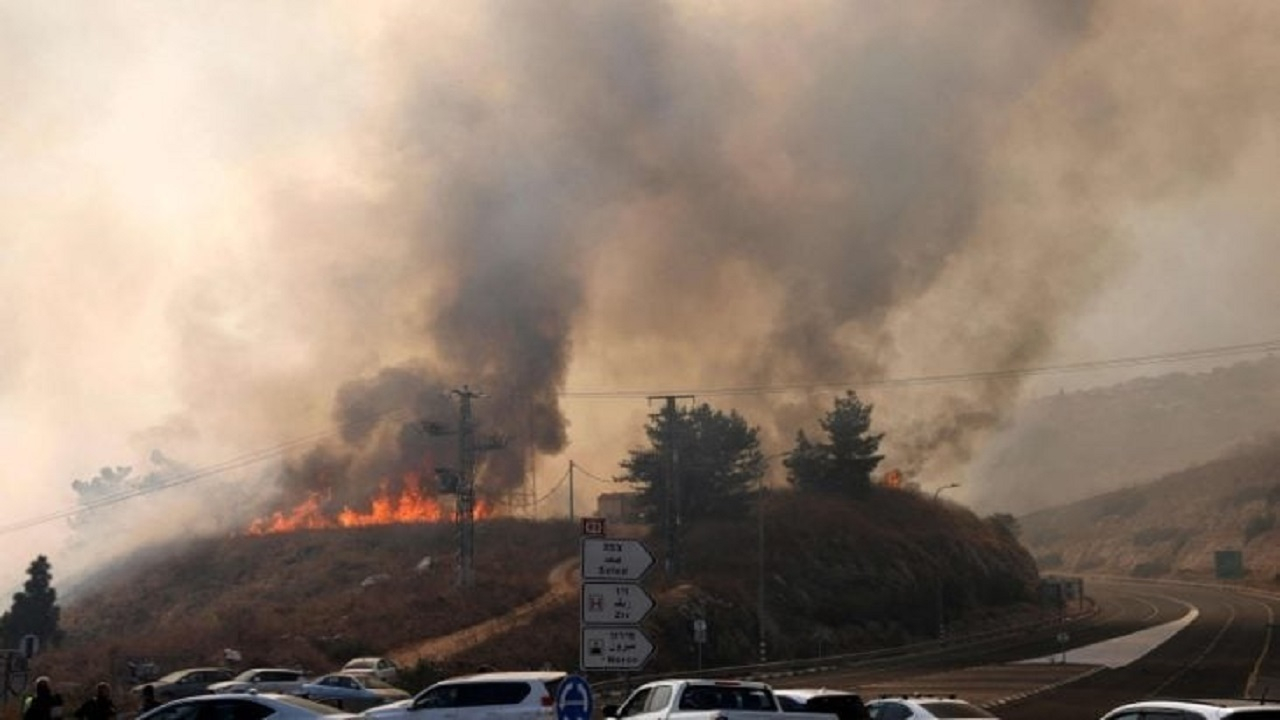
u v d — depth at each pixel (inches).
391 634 3435.0
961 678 2893.7
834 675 3171.8
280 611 3814.0
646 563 803.4
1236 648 3535.9
